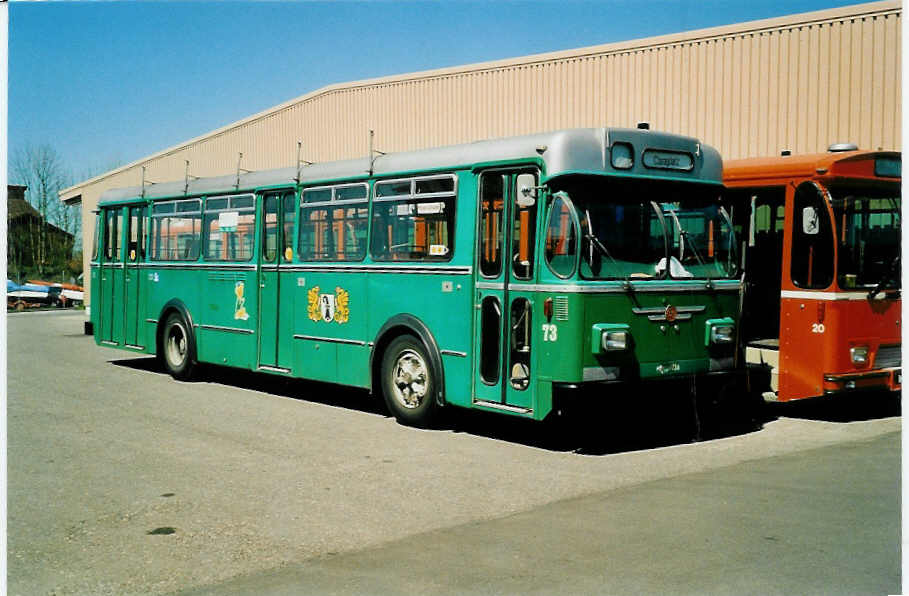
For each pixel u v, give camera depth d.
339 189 10.73
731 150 14.92
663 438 9.17
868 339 9.80
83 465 7.91
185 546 5.72
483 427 9.74
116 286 15.17
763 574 5.04
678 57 15.61
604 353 8.12
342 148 22.53
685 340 8.71
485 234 8.88
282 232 11.62
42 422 9.99
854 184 9.82
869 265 9.87
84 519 6.31
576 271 8.02
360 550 5.60
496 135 18.72
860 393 9.94
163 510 6.53
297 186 11.35
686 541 5.65
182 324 13.45
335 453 8.40
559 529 5.96
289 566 5.33
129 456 8.27
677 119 15.60
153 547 5.71
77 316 33.16
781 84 14.34
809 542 5.59
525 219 8.49
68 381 13.49
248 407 11.08
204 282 13.05
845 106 13.67
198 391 12.48
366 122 21.77
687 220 8.88
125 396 11.97
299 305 11.29
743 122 14.79
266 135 24.88
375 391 10.21
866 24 13.45
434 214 9.44
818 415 10.55
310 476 7.51
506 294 8.61
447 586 4.95
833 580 4.93
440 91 19.92
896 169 10.19
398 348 9.84
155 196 14.20
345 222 10.65
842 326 9.59
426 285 9.47
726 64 14.99
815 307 9.68
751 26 14.66
